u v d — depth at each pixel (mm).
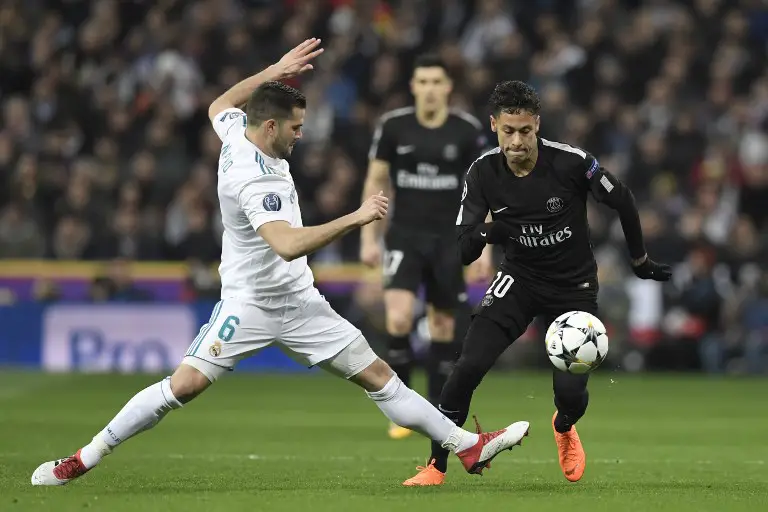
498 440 24859
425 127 37906
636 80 75188
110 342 63125
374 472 28391
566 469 26422
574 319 24594
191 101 73938
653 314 62844
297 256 22531
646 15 77438
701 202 66938
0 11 78688
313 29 76875
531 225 25125
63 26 80250
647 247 63844
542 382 58188
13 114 73125
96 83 75750
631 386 57469
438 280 37938
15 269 64625
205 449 33812
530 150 24266
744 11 81375
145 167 69062
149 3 79938
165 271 63938
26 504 21906
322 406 48469
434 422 24641
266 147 23594
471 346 25469
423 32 78188
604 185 24797
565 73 74688
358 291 61094
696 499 23312
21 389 54094
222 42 75812
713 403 50438
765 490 25031
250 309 23797
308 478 26953
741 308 62562
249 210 23031
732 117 73438
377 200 22266
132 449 33688
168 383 23797
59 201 67812
